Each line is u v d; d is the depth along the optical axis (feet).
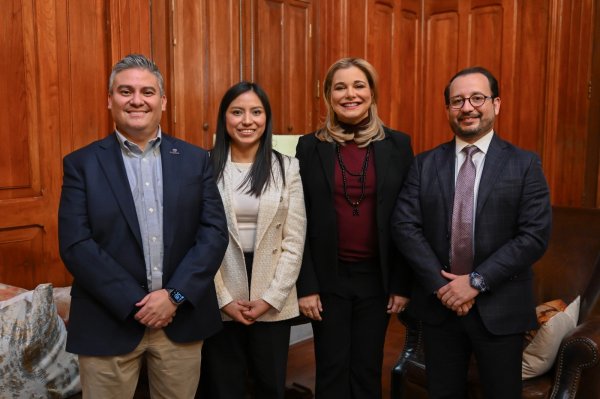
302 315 7.61
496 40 14.24
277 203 6.48
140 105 5.44
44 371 6.50
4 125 8.21
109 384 5.39
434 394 6.48
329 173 6.88
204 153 6.04
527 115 13.97
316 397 7.13
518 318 6.07
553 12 13.37
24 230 8.53
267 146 6.66
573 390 6.72
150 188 5.57
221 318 6.29
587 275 8.34
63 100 8.82
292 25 12.05
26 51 8.37
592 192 14.14
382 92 14.16
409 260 6.41
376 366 7.04
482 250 6.12
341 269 6.91
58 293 7.91
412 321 8.12
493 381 6.11
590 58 13.67
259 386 6.66
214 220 5.83
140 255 5.44
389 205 6.87
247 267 6.49
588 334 6.67
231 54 10.97
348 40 13.10
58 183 8.85
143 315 5.22
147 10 9.64
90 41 9.08
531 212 6.04
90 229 5.39
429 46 15.19
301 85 12.36
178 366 5.65
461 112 6.28
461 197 6.28
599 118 13.87
